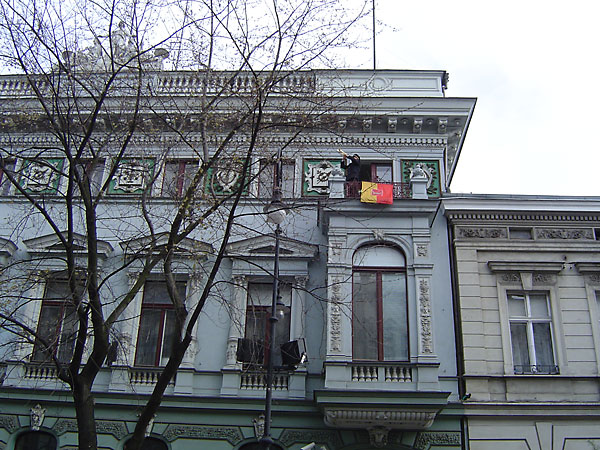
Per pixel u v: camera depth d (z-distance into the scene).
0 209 23.33
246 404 19.94
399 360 19.84
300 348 16.28
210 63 16.17
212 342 21.03
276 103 21.73
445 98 23.39
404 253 21.14
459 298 21.30
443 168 23.36
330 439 19.52
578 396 20.19
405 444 19.38
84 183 14.75
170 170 23.39
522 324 21.34
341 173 22.00
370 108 22.25
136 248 22.00
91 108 20.33
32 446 20.28
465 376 20.17
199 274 18.58
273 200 16.64
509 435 19.62
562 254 21.95
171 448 19.66
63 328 21.38
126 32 16.03
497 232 22.25
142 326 21.50
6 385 20.66
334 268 20.73
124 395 20.17
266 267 21.69
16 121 21.02
